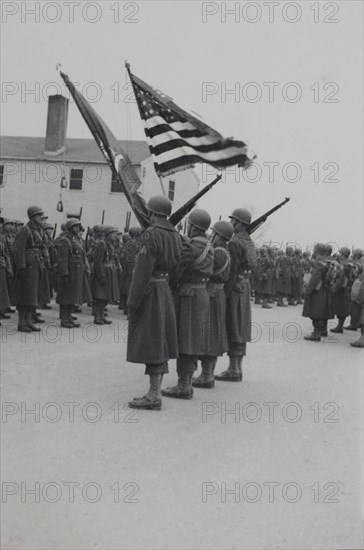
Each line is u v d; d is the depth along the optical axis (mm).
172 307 7023
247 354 11445
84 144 33094
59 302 12633
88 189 31484
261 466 5438
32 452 5410
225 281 8234
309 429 6602
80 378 8211
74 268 12570
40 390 7457
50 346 10297
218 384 8688
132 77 6477
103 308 13820
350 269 15789
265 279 23016
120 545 3912
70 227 12719
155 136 6270
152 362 6812
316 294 13648
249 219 8805
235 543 4016
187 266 7418
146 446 5719
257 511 4531
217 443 5953
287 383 8961
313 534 4199
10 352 9547
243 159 5566
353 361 11180
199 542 4000
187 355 7566
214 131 5715
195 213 7598
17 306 11539
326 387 8781
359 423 6898
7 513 4293
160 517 4340
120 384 8055
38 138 33750
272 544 4031
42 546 3867
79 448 5566
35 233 11664
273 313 20984
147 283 6754
